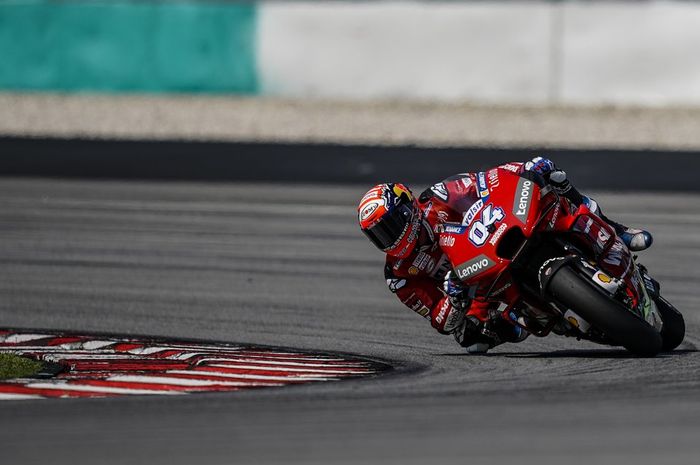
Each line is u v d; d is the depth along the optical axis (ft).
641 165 188.55
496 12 259.19
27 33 264.11
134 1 272.31
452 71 261.85
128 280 110.83
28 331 89.61
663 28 255.70
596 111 251.39
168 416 53.78
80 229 138.10
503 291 70.74
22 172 183.52
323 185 172.65
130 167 188.85
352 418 52.37
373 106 258.57
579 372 67.41
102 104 258.98
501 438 47.11
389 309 97.91
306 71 264.52
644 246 72.84
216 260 120.47
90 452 46.21
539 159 70.74
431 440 47.14
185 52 264.52
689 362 69.77
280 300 101.76
